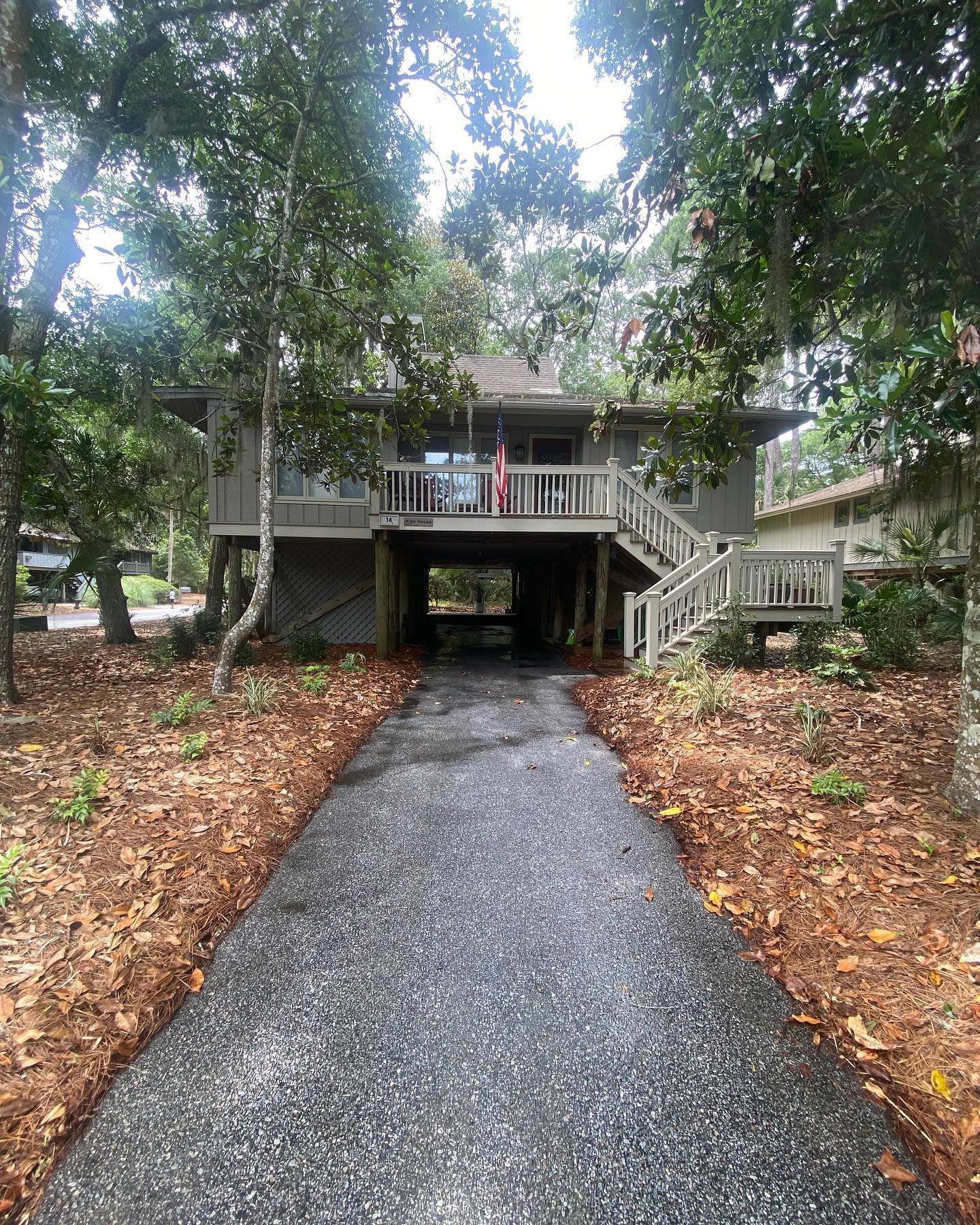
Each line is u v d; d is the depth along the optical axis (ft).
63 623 58.65
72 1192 4.74
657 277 16.31
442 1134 5.20
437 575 96.27
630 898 9.03
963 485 34.40
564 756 15.88
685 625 24.79
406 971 7.40
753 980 7.20
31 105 15.92
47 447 25.00
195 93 21.11
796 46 9.06
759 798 11.66
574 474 30.45
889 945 7.38
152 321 26.37
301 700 20.24
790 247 9.97
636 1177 4.83
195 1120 5.35
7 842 9.70
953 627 28.25
